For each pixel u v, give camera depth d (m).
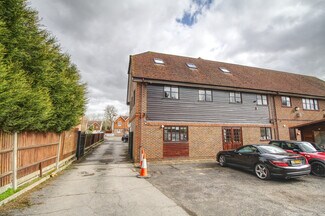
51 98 7.24
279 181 7.00
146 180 7.10
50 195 5.18
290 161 6.80
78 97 9.35
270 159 7.06
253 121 14.88
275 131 15.54
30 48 5.67
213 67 17.06
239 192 5.64
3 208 4.15
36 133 6.73
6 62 4.71
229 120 14.02
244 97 14.97
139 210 4.15
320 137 11.94
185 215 3.92
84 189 5.82
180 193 5.49
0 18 4.56
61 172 8.60
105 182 6.75
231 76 16.14
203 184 6.53
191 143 12.60
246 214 4.02
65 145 10.34
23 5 5.33
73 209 4.16
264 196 5.28
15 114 4.77
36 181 6.32
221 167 9.91
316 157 7.99
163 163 11.25
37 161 6.78
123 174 8.23
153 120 11.96
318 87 19.89
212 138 13.23
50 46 7.04
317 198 5.12
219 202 4.76
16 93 4.39
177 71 14.03
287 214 4.04
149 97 12.12
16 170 5.29
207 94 13.77
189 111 12.94
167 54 17.00
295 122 16.48
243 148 8.90
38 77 6.11
